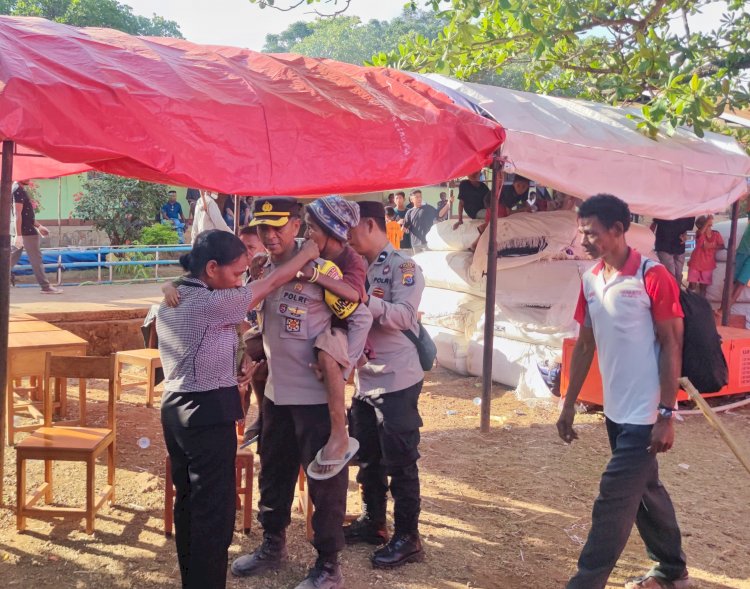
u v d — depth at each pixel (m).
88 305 10.78
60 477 5.66
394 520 4.64
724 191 9.19
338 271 3.87
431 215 15.28
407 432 4.32
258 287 3.68
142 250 15.24
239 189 5.18
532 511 5.43
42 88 4.68
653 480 4.02
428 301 9.98
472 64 12.48
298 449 4.09
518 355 8.67
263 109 5.48
